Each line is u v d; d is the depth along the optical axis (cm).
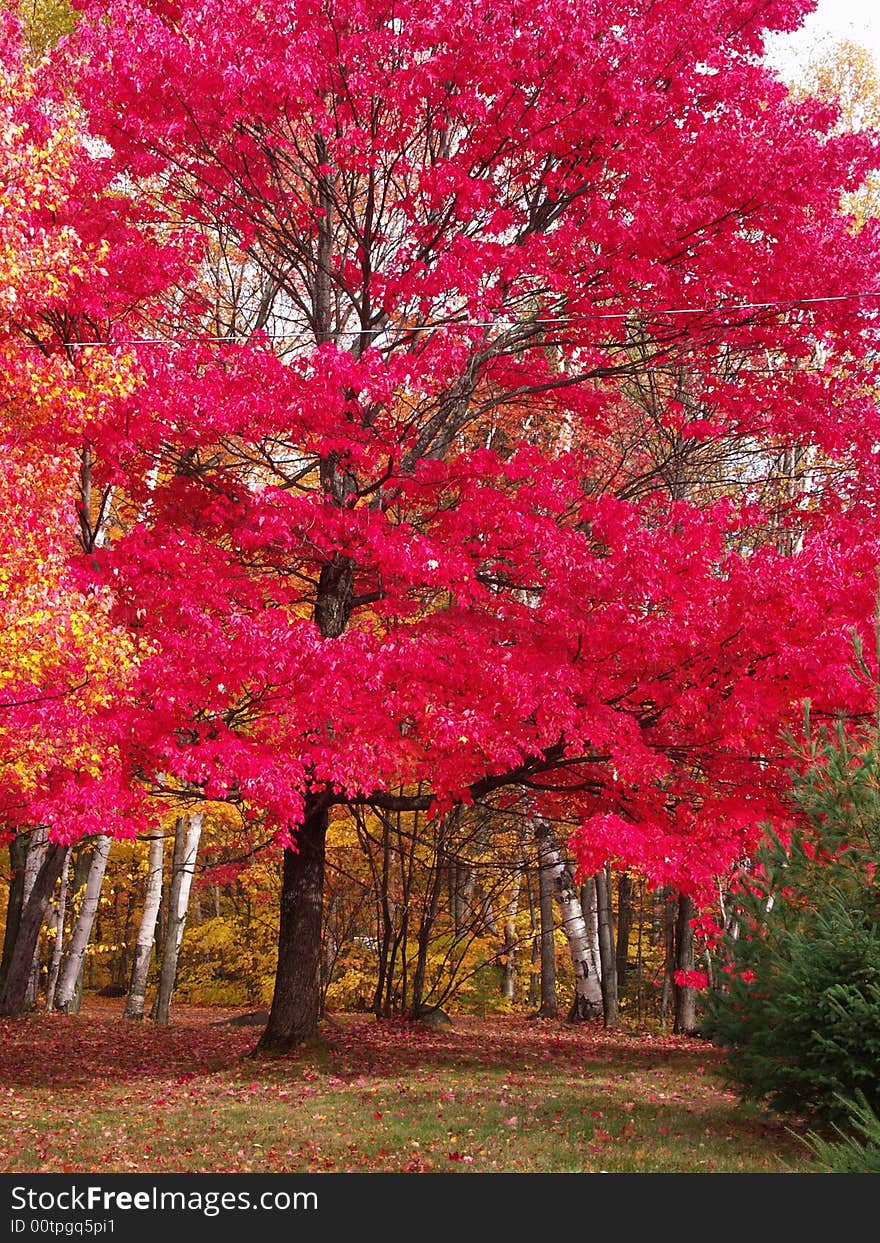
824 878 756
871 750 739
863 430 1169
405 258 1061
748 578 898
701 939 1070
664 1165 764
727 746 1016
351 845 2067
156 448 1099
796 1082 783
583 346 1124
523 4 1002
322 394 967
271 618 980
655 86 1082
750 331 1126
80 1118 922
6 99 909
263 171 1134
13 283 870
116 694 916
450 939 2345
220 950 3123
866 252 1071
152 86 1005
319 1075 1118
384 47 1024
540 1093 1041
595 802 1183
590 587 938
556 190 1134
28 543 839
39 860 1961
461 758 982
